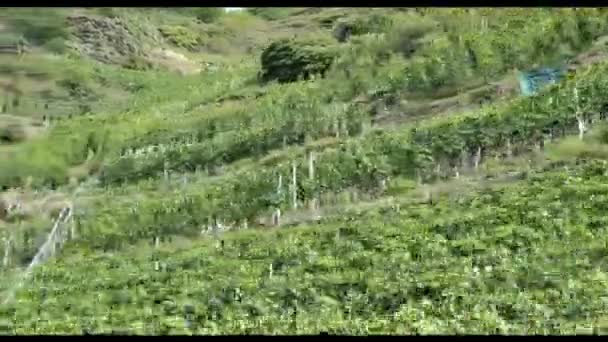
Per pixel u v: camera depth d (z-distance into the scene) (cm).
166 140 6219
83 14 12538
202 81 9494
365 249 3391
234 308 2966
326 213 4159
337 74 6738
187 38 14000
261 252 3638
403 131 4631
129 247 4469
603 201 3350
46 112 8975
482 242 3173
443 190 4038
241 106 6519
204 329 2772
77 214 4953
